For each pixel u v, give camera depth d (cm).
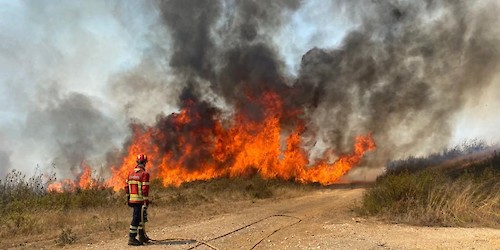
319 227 1035
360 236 887
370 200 1302
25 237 981
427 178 1284
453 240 838
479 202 1159
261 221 1167
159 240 914
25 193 1511
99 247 859
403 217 1127
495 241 822
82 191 1691
